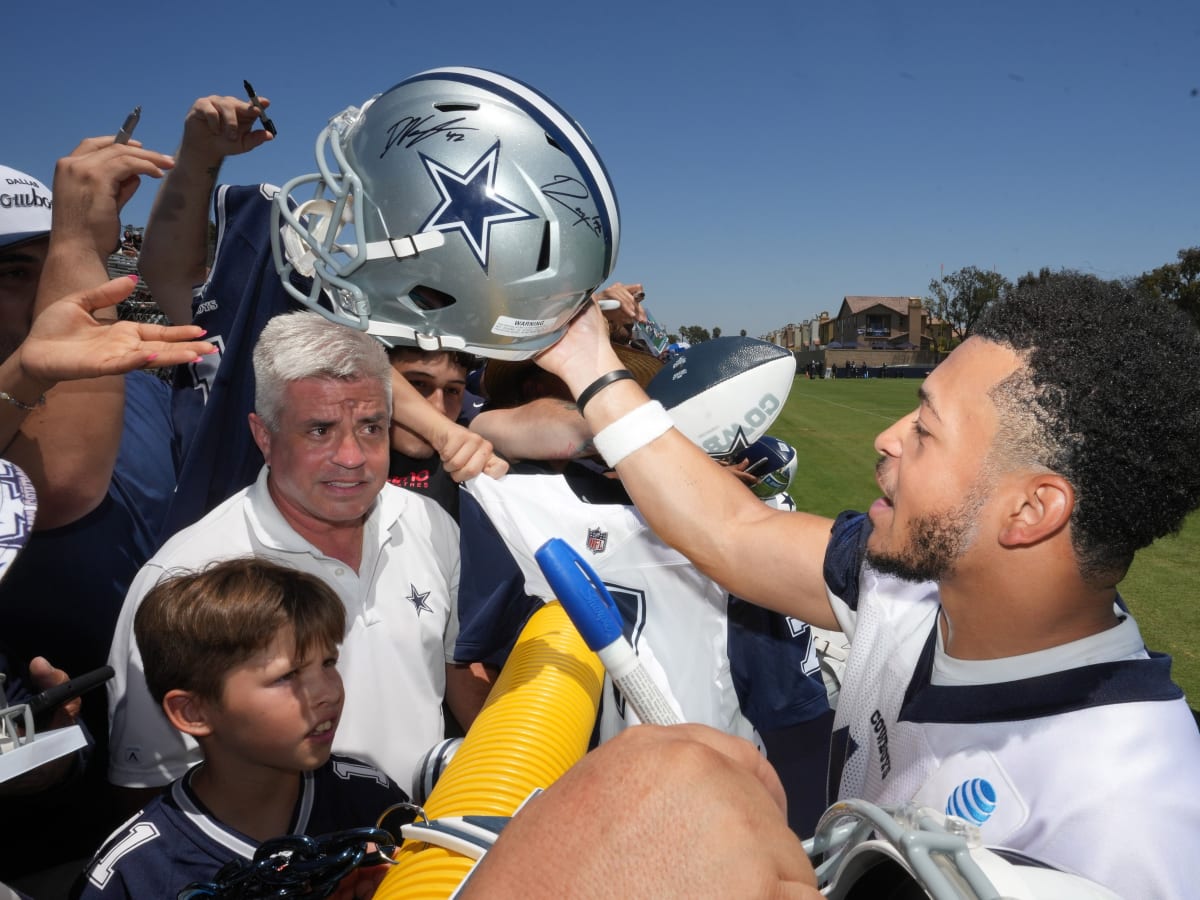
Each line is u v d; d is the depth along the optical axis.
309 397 1.60
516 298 1.21
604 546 1.72
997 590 1.02
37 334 1.42
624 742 0.49
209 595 1.26
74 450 1.70
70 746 0.98
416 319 1.24
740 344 1.72
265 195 1.96
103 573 1.87
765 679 1.77
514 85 1.23
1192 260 41.50
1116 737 0.92
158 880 1.23
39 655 1.82
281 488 1.69
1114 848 0.86
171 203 2.22
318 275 1.25
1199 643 4.57
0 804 1.54
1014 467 0.97
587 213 1.23
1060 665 1.00
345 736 1.74
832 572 1.37
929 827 0.57
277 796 1.35
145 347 1.40
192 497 1.95
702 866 0.40
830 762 1.36
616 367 1.49
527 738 1.16
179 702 1.30
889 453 1.14
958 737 1.04
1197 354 0.96
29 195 1.90
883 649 1.24
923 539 1.05
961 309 59.84
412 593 1.85
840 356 78.12
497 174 1.16
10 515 1.15
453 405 2.26
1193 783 0.88
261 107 1.99
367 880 1.12
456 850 0.72
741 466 1.82
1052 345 0.96
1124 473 0.91
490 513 1.76
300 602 1.30
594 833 0.42
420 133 1.16
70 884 1.69
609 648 0.89
